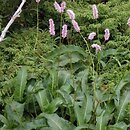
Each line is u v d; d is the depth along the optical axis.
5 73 0.96
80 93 0.85
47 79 0.89
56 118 0.75
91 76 0.91
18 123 0.77
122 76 0.88
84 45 1.12
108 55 1.04
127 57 1.02
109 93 0.85
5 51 1.04
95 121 0.78
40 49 1.03
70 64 0.93
